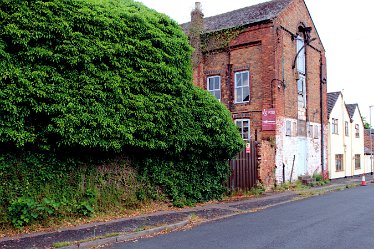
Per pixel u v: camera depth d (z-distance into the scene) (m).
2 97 8.10
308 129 24.31
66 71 9.30
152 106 11.11
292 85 22.52
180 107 11.99
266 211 12.58
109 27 10.24
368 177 35.88
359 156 38.62
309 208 13.27
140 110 10.71
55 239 7.84
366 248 7.34
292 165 21.97
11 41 8.51
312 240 8.03
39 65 8.86
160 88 11.44
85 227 9.09
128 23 10.89
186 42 12.67
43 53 8.80
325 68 27.22
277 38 20.98
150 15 11.92
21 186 9.03
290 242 7.84
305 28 23.97
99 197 10.69
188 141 12.57
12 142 8.64
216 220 10.84
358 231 9.00
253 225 9.89
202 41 23.41
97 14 10.05
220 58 22.70
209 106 13.47
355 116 37.88
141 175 11.95
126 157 11.57
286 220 10.66
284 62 21.64
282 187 20.06
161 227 9.34
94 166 10.72
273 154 19.91
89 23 9.78
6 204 8.70
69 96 9.19
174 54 12.03
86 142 9.41
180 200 12.98
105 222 9.78
